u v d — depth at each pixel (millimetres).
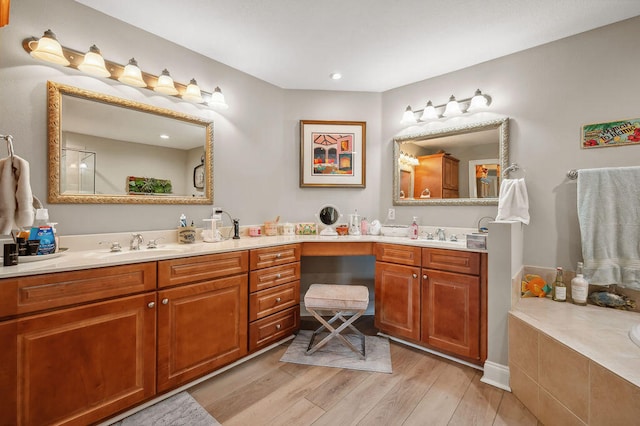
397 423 1381
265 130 2719
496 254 1733
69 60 1641
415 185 2680
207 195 2299
